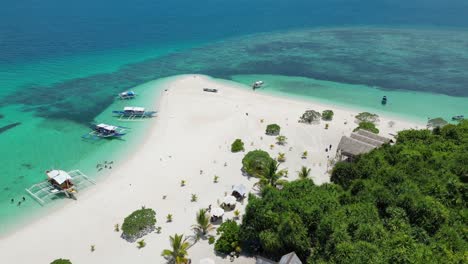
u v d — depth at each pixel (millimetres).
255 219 42031
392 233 37750
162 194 54875
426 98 99375
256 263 39219
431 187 46219
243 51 145500
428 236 38000
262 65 127562
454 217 41625
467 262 32500
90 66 123125
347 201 44438
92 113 86000
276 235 39625
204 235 46438
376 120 82375
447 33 177750
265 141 72000
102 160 65375
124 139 73312
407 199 41656
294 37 169500
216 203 52688
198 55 139125
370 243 34469
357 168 52688
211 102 92375
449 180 46875
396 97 99938
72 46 146625
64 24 185875
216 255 43094
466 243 36812
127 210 51375
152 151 68062
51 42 151125
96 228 47875
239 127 77750
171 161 64438
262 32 180125
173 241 40812
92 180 59094
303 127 78812
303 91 103438
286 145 70625
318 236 37719
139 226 45750
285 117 83875
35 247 44750
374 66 127188
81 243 45281
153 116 84125
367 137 67500
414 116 87750
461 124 70625
